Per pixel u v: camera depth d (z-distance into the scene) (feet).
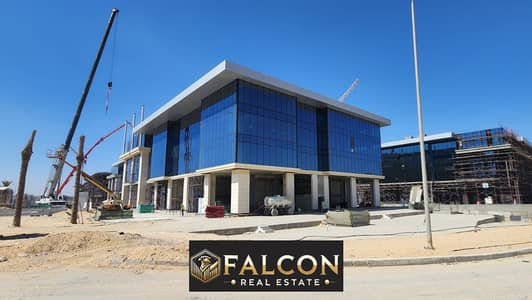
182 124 161.99
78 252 35.19
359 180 182.39
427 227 37.40
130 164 213.66
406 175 229.66
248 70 113.19
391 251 35.42
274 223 74.13
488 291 21.65
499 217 101.60
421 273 27.27
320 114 153.28
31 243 38.27
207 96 131.85
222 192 140.36
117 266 29.17
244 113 114.11
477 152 191.93
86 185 283.79
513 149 177.17
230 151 111.96
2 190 271.49
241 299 20.18
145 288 22.52
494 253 34.01
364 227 72.79
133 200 202.59
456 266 30.25
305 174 141.79
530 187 187.42
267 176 142.61
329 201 155.33
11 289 22.29
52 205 179.63
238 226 67.56
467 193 189.98
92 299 20.08
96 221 90.38
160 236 48.37
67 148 167.73
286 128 128.26
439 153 215.51
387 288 22.54
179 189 165.99
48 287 22.82
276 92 127.13
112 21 164.86
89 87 167.53
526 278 25.21
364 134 172.96
